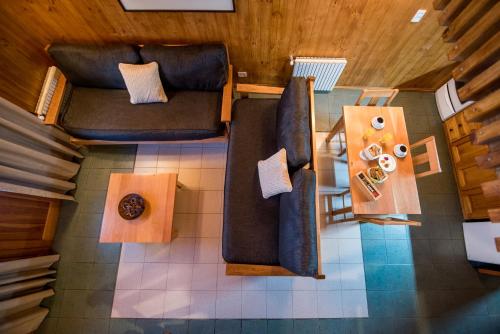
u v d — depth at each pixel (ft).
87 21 7.41
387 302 8.30
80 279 8.32
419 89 10.46
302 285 8.40
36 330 7.87
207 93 8.55
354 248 8.77
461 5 4.56
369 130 7.16
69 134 8.34
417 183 9.45
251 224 7.32
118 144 9.59
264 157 7.97
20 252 7.52
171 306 8.16
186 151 9.68
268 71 9.57
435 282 8.48
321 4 6.68
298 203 6.04
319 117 10.25
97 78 8.22
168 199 7.40
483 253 8.13
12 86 7.24
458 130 9.26
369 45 8.07
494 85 4.32
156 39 8.11
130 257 8.56
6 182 7.01
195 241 8.77
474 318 8.16
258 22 7.31
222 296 8.26
